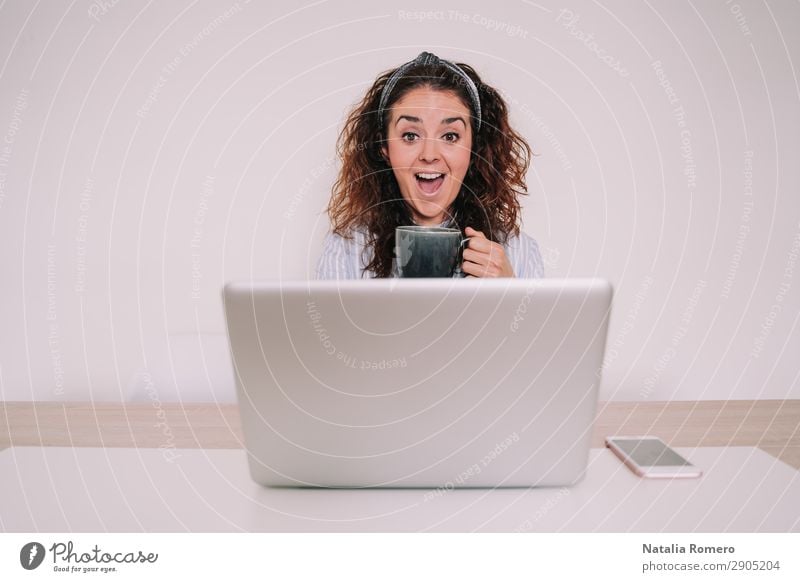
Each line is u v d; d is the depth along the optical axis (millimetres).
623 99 1561
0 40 1521
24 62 1530
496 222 1514
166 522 508
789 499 541
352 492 563
